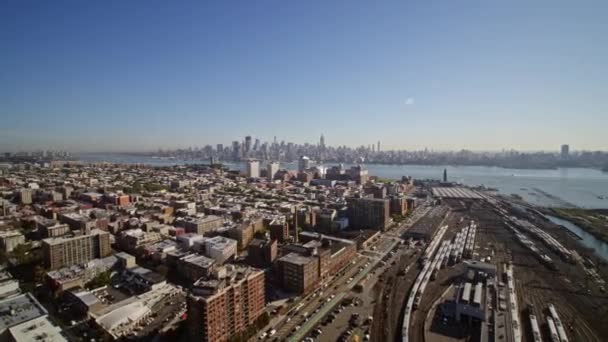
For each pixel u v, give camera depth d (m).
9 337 178.75
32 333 180.38
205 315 182.88
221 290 195.62
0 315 197.00
